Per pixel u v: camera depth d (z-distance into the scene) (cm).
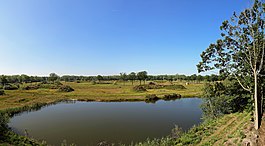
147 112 4806
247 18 2256
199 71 2625
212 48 2523
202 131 2634
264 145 1817
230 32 2397
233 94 3319
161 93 8350
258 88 2520
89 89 10100
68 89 9206
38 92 8381
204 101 3616
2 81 11100
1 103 5569
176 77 18350
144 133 3034
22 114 4716
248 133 2175
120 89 10006
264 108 2731
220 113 3472
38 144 2358
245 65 2470
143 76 13400
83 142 2661
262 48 2298
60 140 2766
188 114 4497
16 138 2283
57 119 4147
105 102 6706
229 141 2086
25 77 15812
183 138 2388
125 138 2800
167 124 3578
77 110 5200
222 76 2680
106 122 3822
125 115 4472
